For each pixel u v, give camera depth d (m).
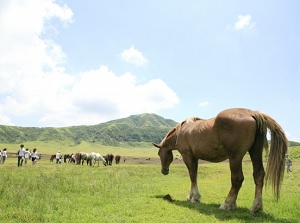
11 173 18.75
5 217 7.23
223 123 8.55
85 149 168.88
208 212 8.39
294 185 15.07
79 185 13.11
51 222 6.93
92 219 7.37
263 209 8.59
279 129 8.06
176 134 11.80
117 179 16.86
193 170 10.55
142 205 9.21
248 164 42.16
